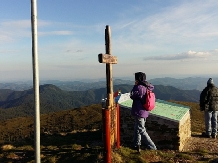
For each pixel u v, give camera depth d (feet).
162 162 30.04
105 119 25.36
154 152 32.99
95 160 28.68
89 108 239.50
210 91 45.47
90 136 46.88
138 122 32.22
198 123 86.58
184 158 32.35
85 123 177.17
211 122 47.24
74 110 241.96
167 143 37.96
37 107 15.60
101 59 24.52
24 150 35.88
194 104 208.95
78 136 47.65
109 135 25.71
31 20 15.19
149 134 39.27
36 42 15.35
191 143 42.39
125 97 45.27
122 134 41.55
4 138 188.44
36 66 15.43
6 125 255.70
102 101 43.11
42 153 33.58
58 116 221.66
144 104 31.45
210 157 33.73
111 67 27.94
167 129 37.91
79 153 31.91
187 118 45.06
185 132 42.83
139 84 32.14
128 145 38.52
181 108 46.14
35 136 15.74
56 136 48.70
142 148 36.32
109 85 27.76
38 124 15.71
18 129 226.58
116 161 28.30
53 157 31.09
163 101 51.98
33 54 15.30
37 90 15.52
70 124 183.62
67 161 29.96
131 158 29.96
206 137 47.32
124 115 41.37
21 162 30.96
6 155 33.58
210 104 45.57
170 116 38.55
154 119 38.86
